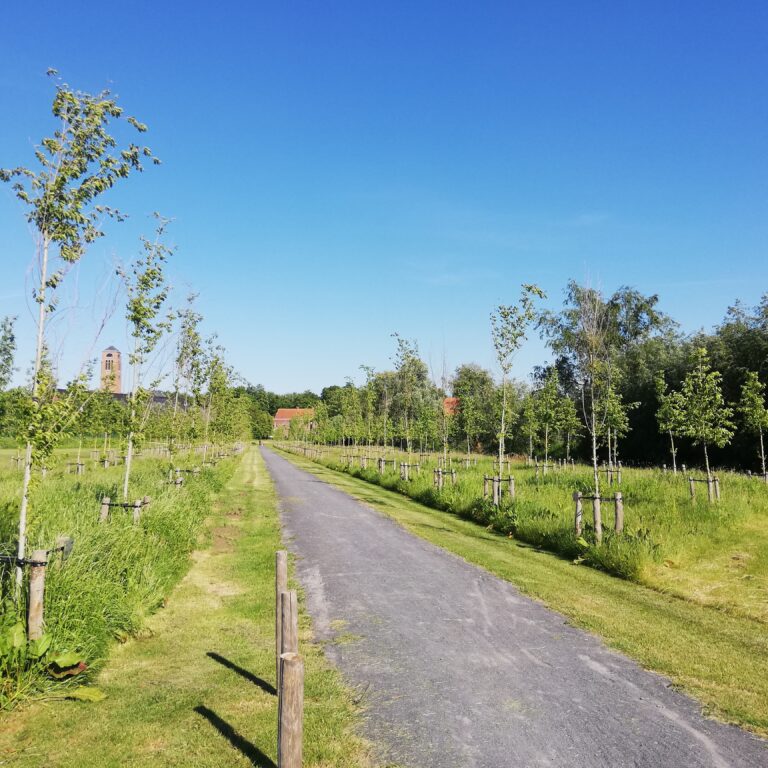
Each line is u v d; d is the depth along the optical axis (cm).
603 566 1025
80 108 599
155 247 1126
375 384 3478
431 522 1516
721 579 906
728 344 3356
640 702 493
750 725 452
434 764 396
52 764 397
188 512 1185
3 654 486
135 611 664
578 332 1348
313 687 521
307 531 1330
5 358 1909
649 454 3741
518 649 617
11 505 926
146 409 1231
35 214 582
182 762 401
